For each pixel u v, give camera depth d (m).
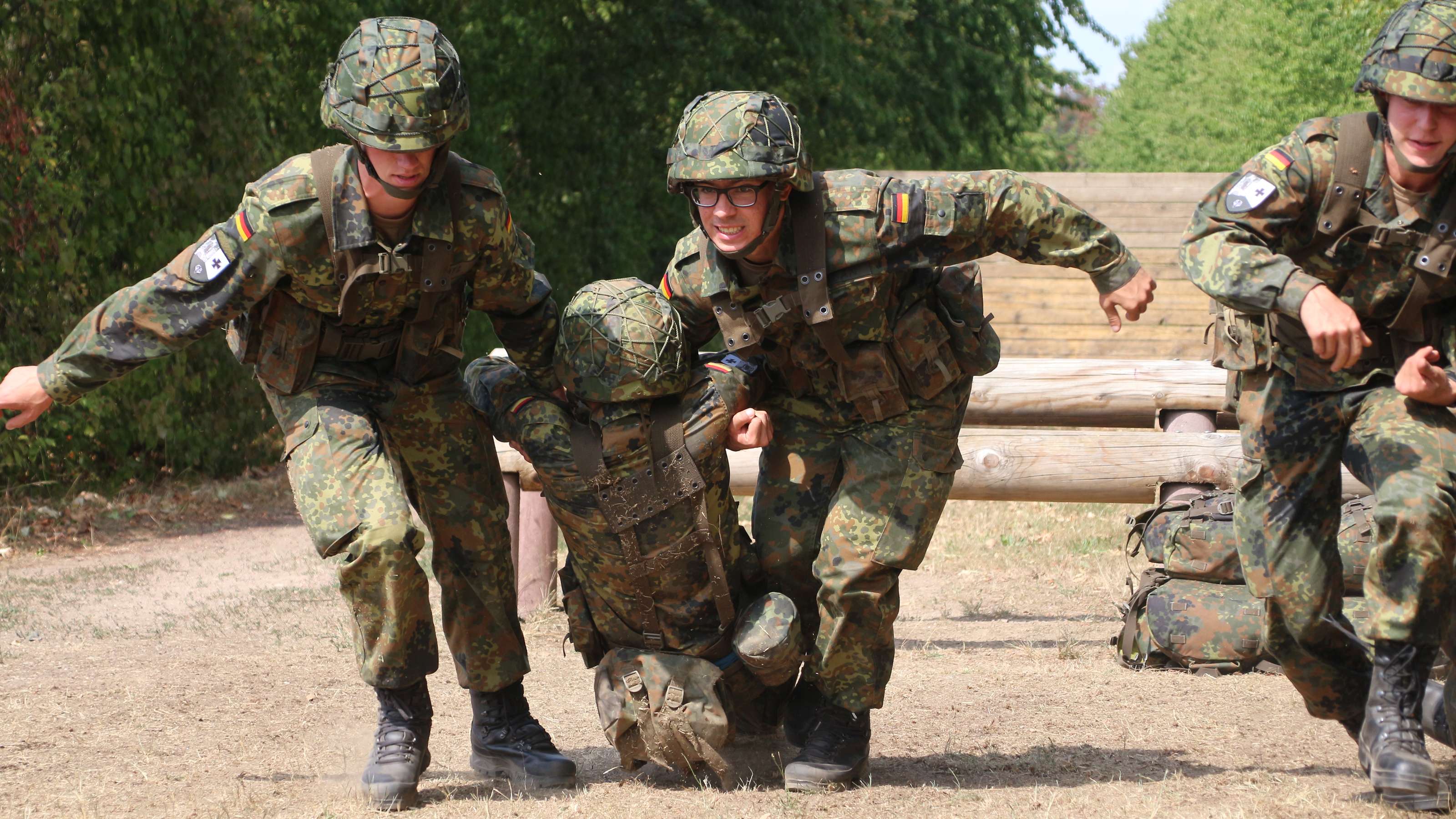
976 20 54.56
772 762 8.64
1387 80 6.71
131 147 22.73
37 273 21.50
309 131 28.42
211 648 13.19
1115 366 16.36
